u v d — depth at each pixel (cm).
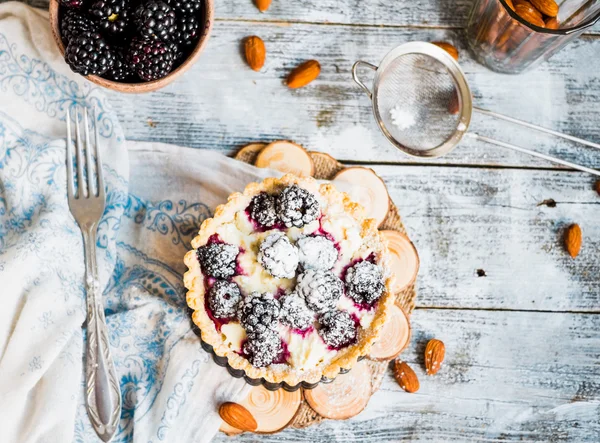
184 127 59
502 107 60
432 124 59
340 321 50
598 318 60
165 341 55
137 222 58
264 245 50
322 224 52
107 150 57
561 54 60
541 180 60
